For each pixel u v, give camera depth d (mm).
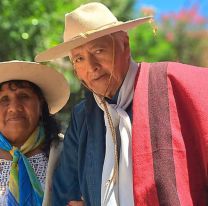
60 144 3809
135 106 3053
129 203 3020
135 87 3105
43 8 6109
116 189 3076
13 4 5980
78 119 3430
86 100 3342
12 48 5949
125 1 8898
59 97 4023
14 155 3662
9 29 5914
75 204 3488
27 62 3703
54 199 3561
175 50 9273
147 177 2928
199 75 3066
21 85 3717
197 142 2965
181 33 9383
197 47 9383
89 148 3266
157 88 3062
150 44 8234
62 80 3924
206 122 2941
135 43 8062
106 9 3275
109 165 3107
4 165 3676
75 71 3266
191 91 3002
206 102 2975
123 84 3160
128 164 3051
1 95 3688
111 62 3115
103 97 3191
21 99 3691
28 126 3699
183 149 2938
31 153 3748
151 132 2986
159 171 2916
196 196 2934
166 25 9461
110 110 3170
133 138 2998
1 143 3693
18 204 3590
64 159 3516
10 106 3648
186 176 2916
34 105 3721
